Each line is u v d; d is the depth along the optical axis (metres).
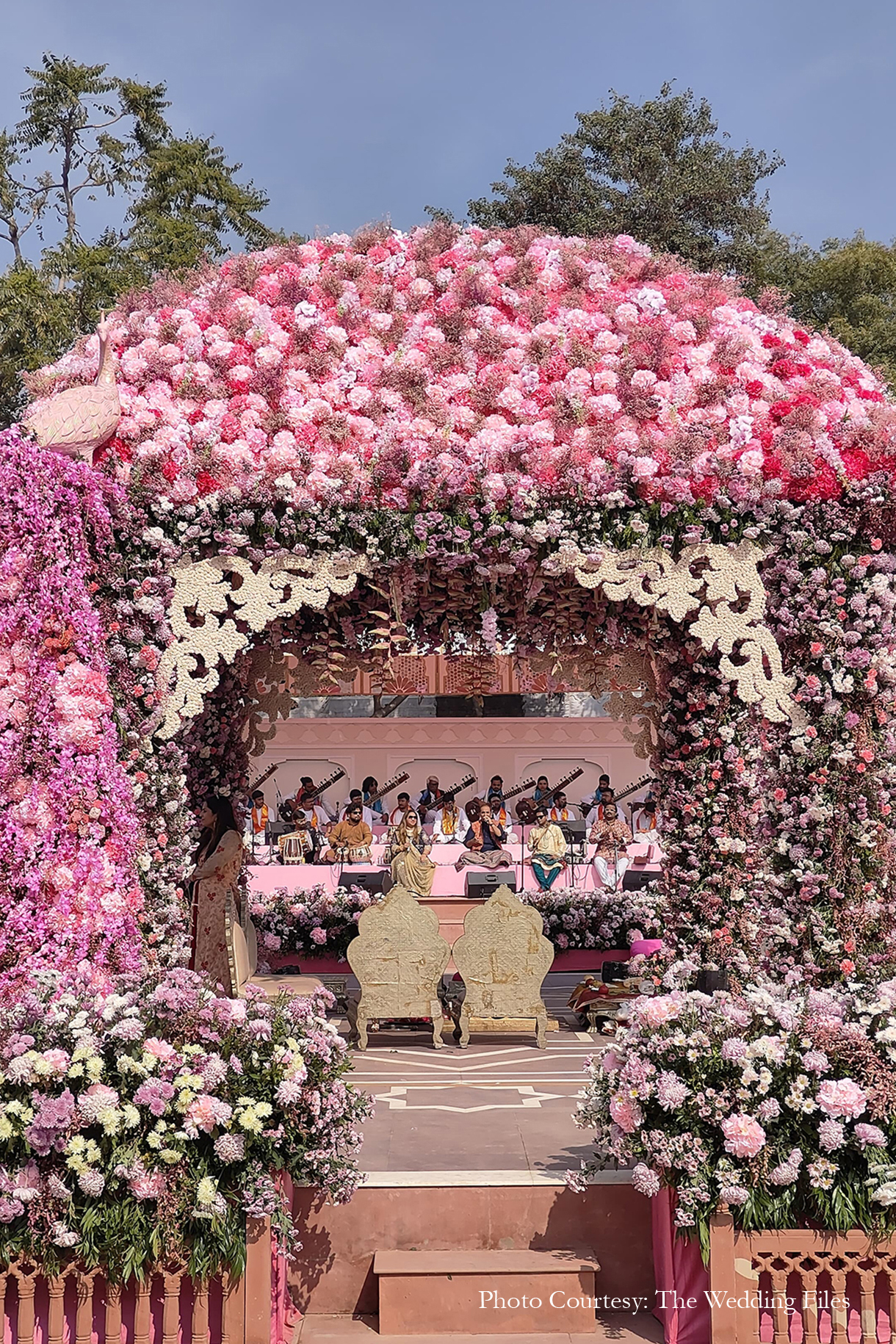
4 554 4.76
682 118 24.72
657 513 5.50
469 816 13.57
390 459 5.44
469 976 7.49
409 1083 6.50
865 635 5.60
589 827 13.16
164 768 5.44
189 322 6.00
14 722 4.77
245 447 5.41
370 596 6.19
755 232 24.14
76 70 24.48
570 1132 5.44
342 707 16.64
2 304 19.12
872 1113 4.11
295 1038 4.35
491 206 24.50
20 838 4.75
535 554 5.57
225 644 5.42
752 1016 4.38
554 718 16.67
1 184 23.95
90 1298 3.89
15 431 4.88
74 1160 3.84
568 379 5.70
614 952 10.90
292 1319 4.45
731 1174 3.99
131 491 5.36
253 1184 3.96
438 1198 4.66
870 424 5.62
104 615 5.29
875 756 5.60
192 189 24.66
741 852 6.34
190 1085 3.96
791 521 5.59
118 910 4.90
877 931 5.55
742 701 6.24
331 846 11.73
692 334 6.04
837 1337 4.00
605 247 6.75
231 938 6.77
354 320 6.08
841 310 24.44
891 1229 4.03
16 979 4.58
